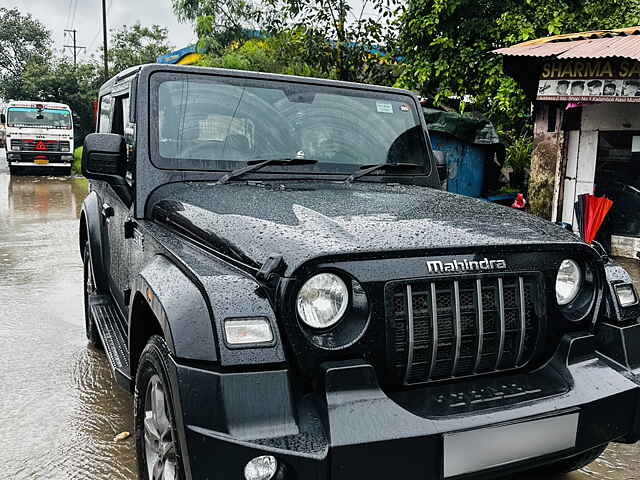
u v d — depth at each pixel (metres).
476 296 2.12
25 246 8.77
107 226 4.03
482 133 9.87
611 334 2.39
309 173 3.07
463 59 10.55
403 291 2.03
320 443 1.79
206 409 1.81
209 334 1.87
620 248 8.31
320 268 1.92
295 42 13.47
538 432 2.04
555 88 7.39
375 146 3.35
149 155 2.86
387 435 1.83
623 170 8.20
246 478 1.77
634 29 7.79
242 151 3.03
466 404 2.03
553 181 8.75
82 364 4.30
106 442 3.26
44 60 39.59
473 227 2.29
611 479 2.91
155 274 2.23
